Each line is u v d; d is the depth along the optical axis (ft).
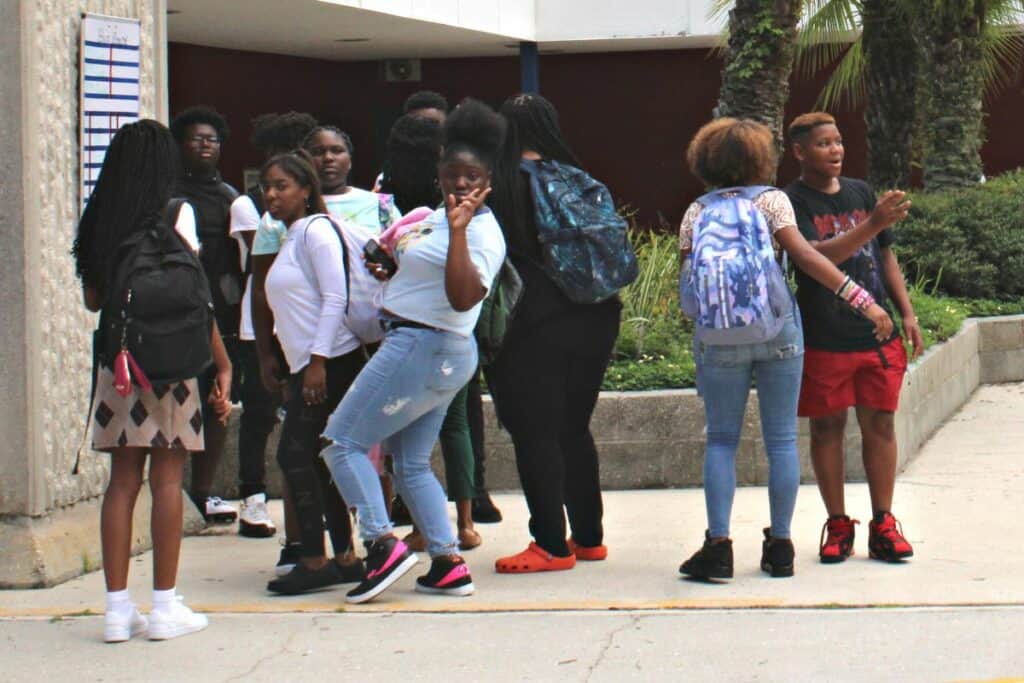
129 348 19.85
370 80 77.82
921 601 21.68
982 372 45.57
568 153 23.81
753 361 22.76
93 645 20.48
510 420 23.68
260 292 23.91
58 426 24.14
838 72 62.64
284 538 26.55
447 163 21.09
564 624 21.07
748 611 21.45
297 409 22.74
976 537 25.89
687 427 31.01
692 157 23.24
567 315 23.18
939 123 53.78
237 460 31.04
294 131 26.99
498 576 23.88
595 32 71.05
